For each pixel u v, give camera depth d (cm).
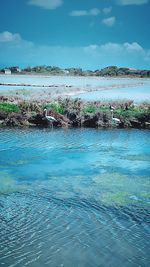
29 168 2792
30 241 1711
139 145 3738
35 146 3531
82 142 3816
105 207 2103
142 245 1700
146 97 8250
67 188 2394
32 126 4772
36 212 2019
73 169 2803
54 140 3869
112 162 3027
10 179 2536
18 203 2133
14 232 1788
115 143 3816
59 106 5322
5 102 5609
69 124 4912
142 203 2172
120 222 1920
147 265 1551
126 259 1590
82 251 1641
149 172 2767
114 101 6084
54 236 1761
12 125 4738
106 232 1811
